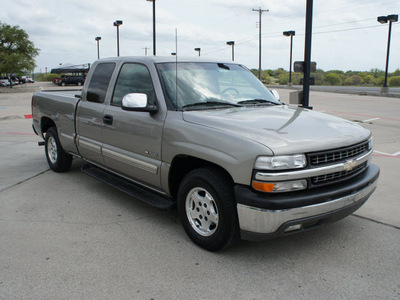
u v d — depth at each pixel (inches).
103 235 151.3
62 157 233.3
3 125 489.4
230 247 134.3
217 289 114.4
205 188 131.8
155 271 124.3
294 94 376.8
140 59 169.0
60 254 134.9
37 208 180.2
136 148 161.8
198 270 125.3
